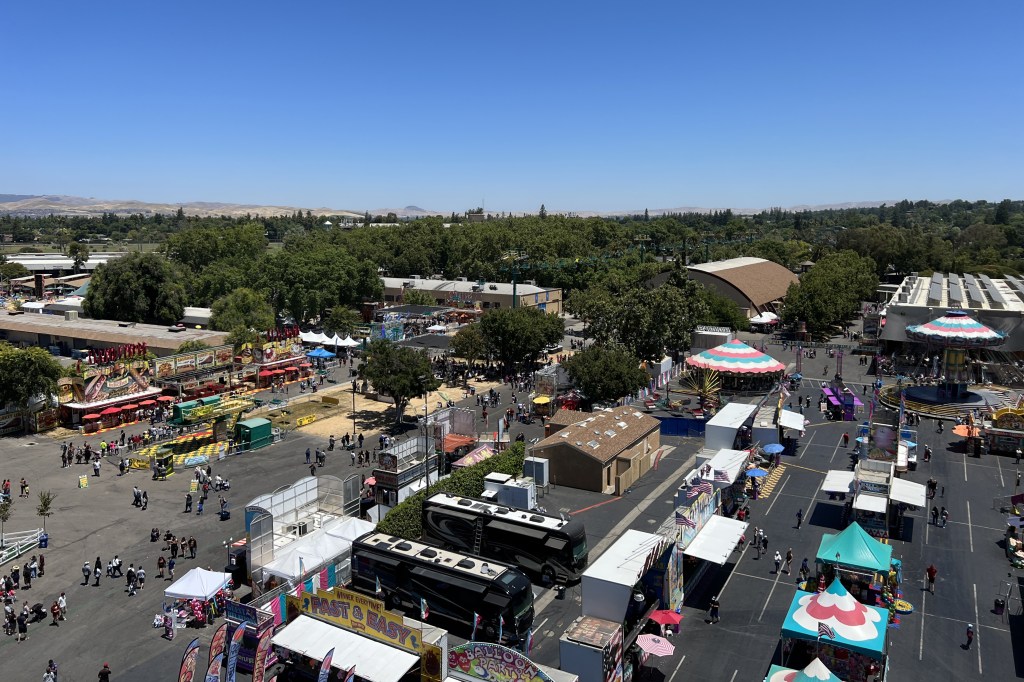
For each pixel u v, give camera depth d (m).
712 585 51.28
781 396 91.62
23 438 85.81
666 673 41.00
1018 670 41.00
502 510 55.12
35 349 89.19
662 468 77.38
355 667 37.09
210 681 37.09
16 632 44.72
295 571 48.47
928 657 42.25
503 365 124.44
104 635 44.84
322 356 124.38
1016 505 63.34
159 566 52.66
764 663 41.88
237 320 141.88
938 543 57.81
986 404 98.44
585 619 40.53
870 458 68.12
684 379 119.88
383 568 48.22
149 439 84.44
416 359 92.62
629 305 116.50
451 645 44.03
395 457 64.94
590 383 92.50
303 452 82.06
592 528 61.28
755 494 67.56
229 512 64.06
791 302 161.00
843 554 47.75
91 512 63.88
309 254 174.25
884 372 123.12
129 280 151.00
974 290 159.25
